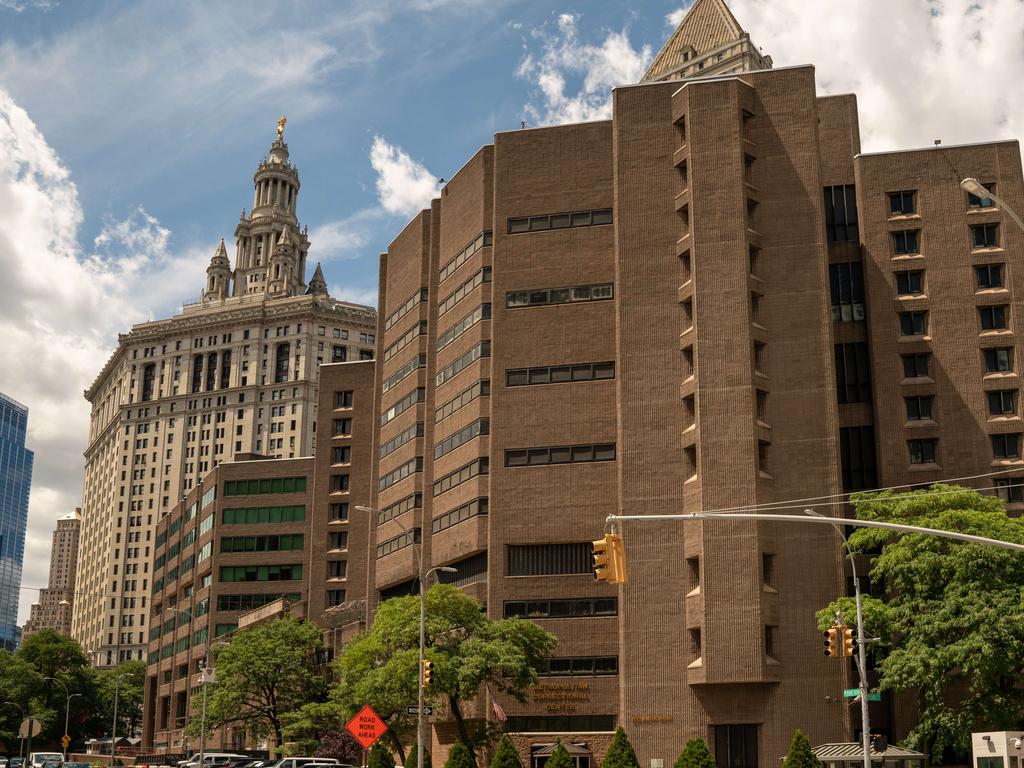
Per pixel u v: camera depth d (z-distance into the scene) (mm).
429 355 98312
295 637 103562
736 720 70812
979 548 60938
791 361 76750
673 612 73812
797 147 80125
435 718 83812
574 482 82062
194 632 142125
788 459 75188
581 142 88312
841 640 48188
